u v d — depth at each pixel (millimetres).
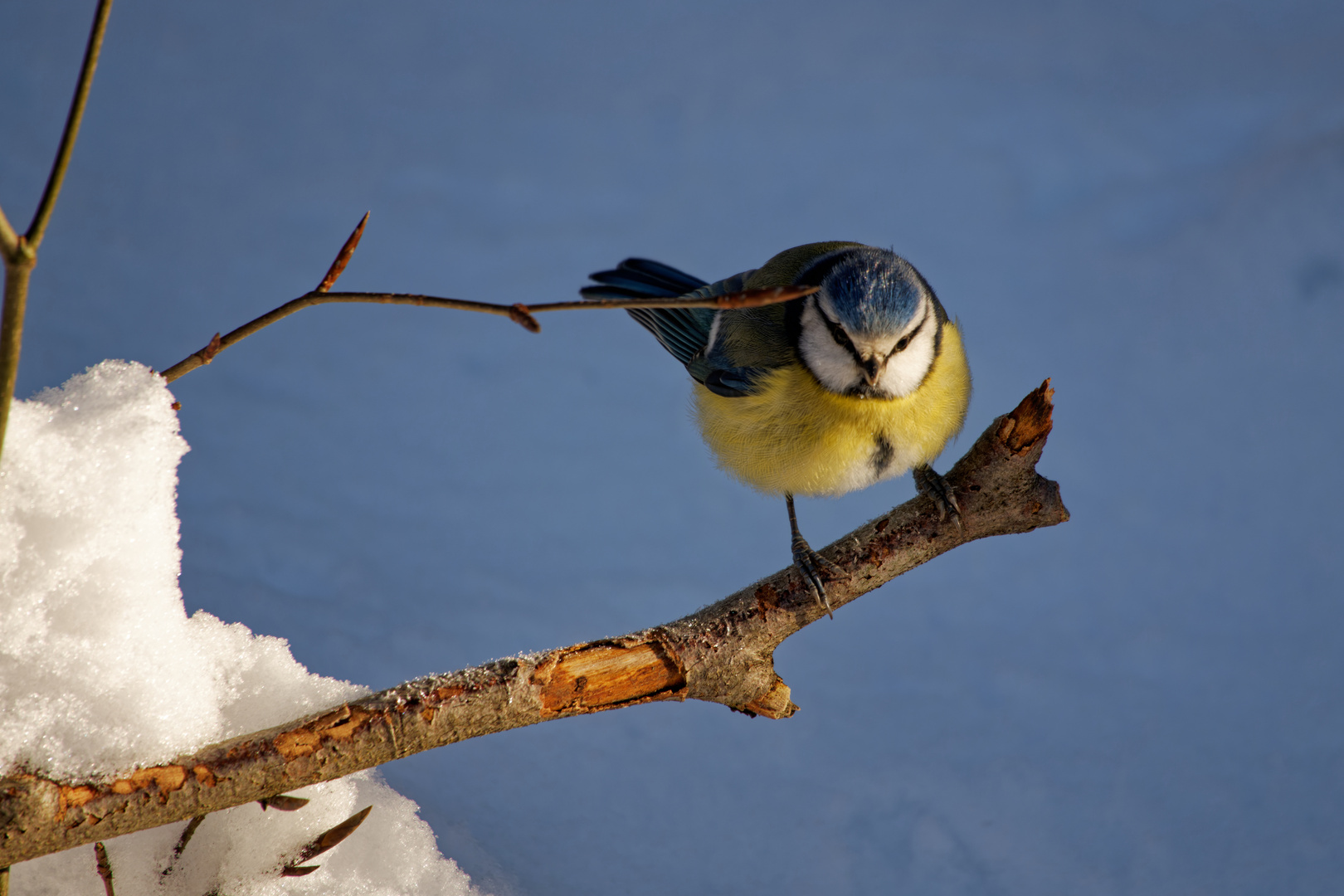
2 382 3207
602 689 3242
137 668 3219
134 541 3221
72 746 3215
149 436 3225
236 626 3242
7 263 3070
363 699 3230
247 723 3236
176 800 3219
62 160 3066
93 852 3234
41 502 3217
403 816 3258
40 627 3217
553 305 3207
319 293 3225
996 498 3260
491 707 3234
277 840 3240
